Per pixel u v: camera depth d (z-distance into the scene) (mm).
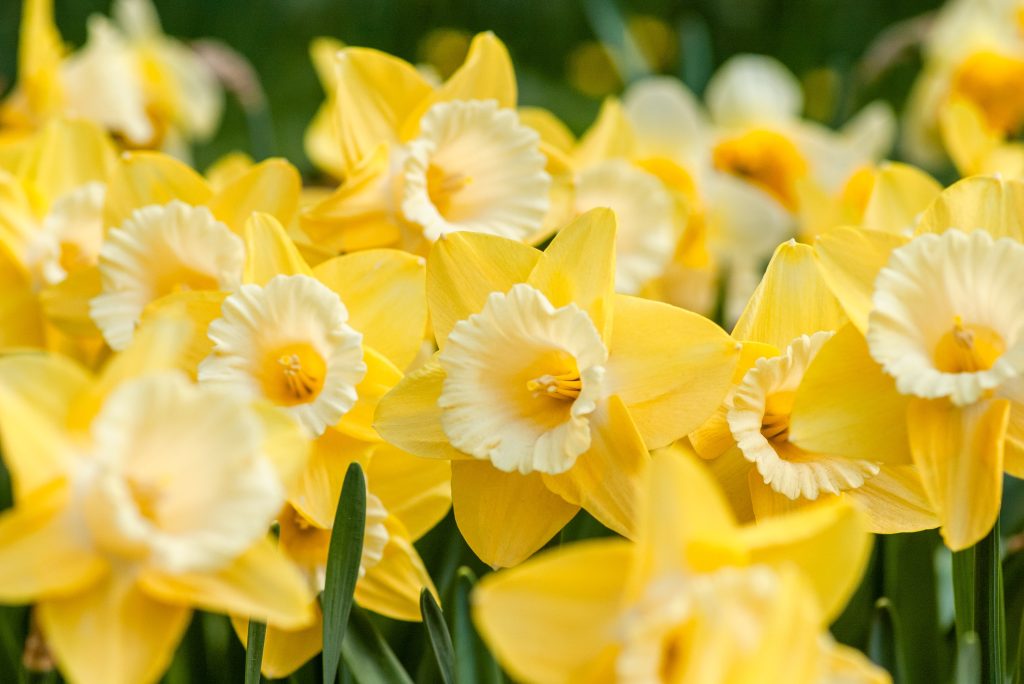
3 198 883
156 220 847
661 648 700
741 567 709
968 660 775
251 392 801
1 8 1997
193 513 721
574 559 710
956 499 765
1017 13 1396
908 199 880
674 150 1193
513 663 707
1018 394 771
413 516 831
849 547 713
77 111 1152
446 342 796
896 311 772
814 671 696
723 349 791
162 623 718
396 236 864
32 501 712
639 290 985
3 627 850
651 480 702
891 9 2205
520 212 869
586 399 781
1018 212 793
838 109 1580
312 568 817
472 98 879
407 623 872
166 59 1340
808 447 776
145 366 724
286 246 816
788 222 1250
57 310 865
